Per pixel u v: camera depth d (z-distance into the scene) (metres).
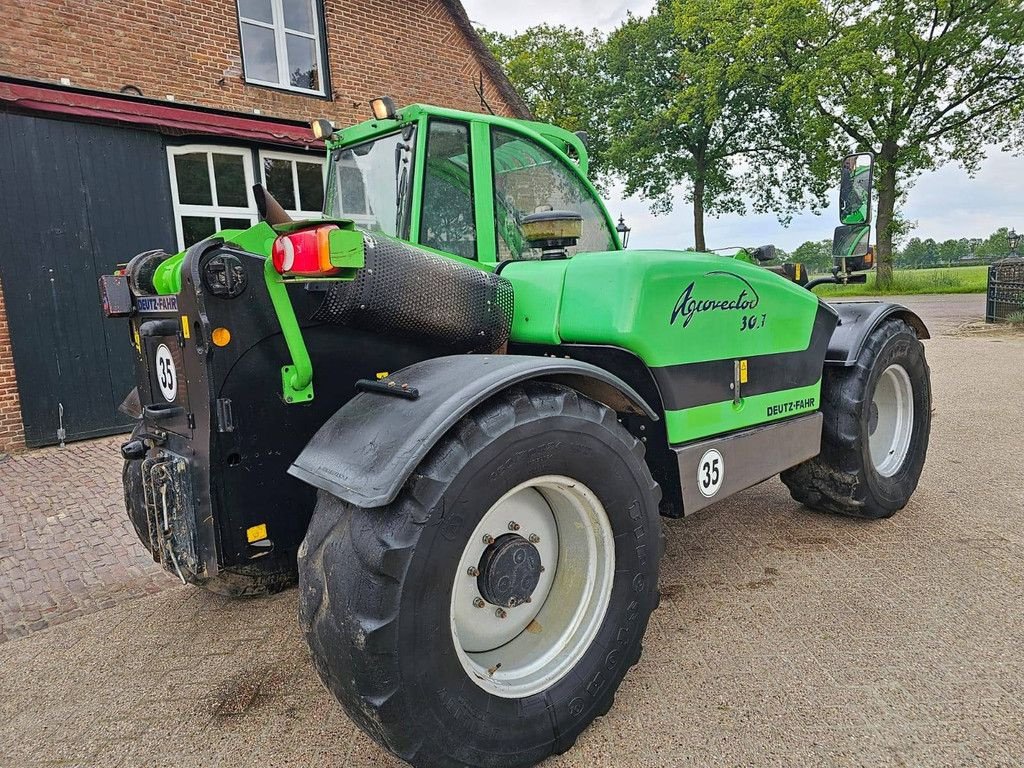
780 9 20.84
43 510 4.71
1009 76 21.09
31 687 2.52
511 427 1.75
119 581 3.53
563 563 2.12
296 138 8.17
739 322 2.65
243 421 2.05
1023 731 1.96
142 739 2.17
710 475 2.57
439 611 1.64
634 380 2.41
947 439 5.20
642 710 2.13
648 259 2.26
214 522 2.06
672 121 25.95
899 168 23.14
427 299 2.15
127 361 7.10
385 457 1.63
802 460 3.10
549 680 1.92
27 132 6.36
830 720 2.04
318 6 8.94
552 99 28.47
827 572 3.03
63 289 6.68
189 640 2.81
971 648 2.38
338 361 2.18
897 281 26.81
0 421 6.46
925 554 3.17
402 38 9.76
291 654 2.64
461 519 1.67
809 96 20.78
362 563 1.59
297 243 1.73
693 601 2.82
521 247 2.80
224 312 1.96
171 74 7.56
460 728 1.70
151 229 7.16
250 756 2.05
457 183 2.56
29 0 6.56
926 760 1.86
